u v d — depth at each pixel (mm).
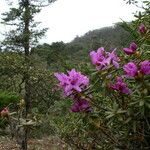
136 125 2885
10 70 16625
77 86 2949
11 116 3910
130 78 2885
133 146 2986
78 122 3541
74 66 3537
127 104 2893
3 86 16672
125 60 3113
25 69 16000
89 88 3014
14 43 23719
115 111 2887
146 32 3264
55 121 4527
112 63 2979
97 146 3350
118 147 3012
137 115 2830
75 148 3871
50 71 15977
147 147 2924
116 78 2992
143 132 2893
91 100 3062
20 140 4055
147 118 2861
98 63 3000
